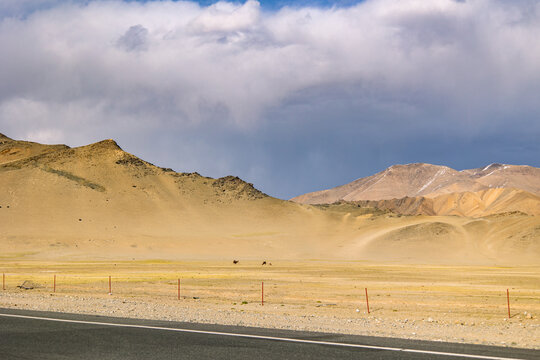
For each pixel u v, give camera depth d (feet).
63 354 44.86
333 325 70.33
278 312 102.58
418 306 126.21
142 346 48.14
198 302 119.55
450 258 576.61
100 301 101.35
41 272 266.98
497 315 109.19
